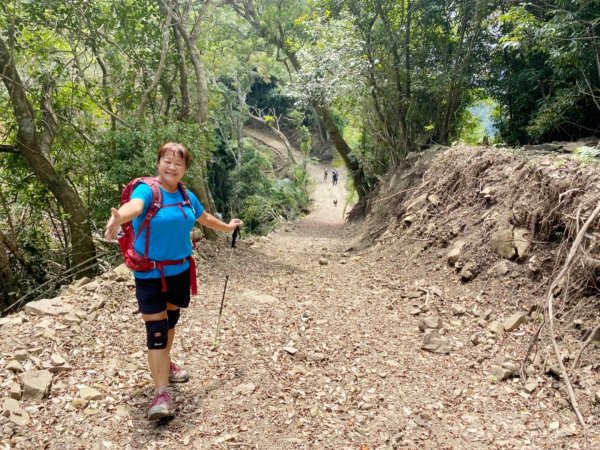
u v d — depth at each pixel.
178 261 3.12
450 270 5.98
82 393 3.26
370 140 18.66
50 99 9.80
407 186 10.17
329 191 36.75
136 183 3.08
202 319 4.90
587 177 4.68
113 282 5.55
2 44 8.29
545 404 3.30
